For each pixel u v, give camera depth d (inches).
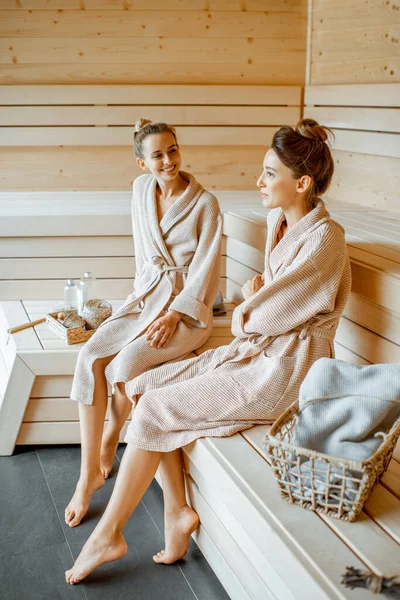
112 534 68.7
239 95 134.0
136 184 92.0
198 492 73.3
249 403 67.5
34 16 129.0
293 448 53.6
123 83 134.3
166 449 67.9
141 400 69.9
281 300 68.4
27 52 130.6
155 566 72.4
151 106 133.0
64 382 92.9
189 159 139.3
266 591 58.9
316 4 130.0
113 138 133.6
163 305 86.6
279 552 51.9
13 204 119.9
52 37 130.3
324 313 70.0
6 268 112.3
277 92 134.5
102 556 68.6
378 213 111.2
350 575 46.7
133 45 132.3
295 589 50.1
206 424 67.8
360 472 53.3
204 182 140.9
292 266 68.4
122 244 112.5
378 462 53.5
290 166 68.7
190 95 133.0
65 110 131.2
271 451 55.5
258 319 69.6
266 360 70.1
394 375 55.5
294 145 68.3
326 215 71.0
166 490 72.4
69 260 112.7
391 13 108.2
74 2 128.9
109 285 114.5
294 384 68.1
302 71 137.5
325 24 127.6
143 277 90.5
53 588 68.5
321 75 131.0
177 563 73.1
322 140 69.7
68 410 94.1
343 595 45.4
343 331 84.6
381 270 73.9
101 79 133.6
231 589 66.6
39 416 94.0
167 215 88.4
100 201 124.6
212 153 139.5
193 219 87.7
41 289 113.7
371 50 114.5
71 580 68.9
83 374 82.4
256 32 134.0
